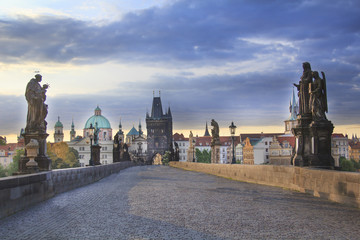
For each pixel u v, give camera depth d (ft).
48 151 506.48
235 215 41.37
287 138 623.77
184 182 93.20
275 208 45.78
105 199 57.11
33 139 60.95
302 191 62.59
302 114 67.36
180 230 34.01
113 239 30.89
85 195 63.26
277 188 71.36
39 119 68.59
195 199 55.93
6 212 41.70
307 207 45.98
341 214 40.86
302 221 37.24
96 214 42.91
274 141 624.18
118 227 35.58
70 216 41.68
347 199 47.50
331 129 63.26
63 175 69.87
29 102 68.28
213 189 72.13
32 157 60.39
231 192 65.82
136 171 181.37
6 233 33.37
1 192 40.65
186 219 39.37
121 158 279.49
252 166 89.71
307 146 66.28
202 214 42.29
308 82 67.87
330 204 48.14
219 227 35.14
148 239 30.76
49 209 46.88
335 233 31.99
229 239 30.55
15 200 44.47
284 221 37.45
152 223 37.37
